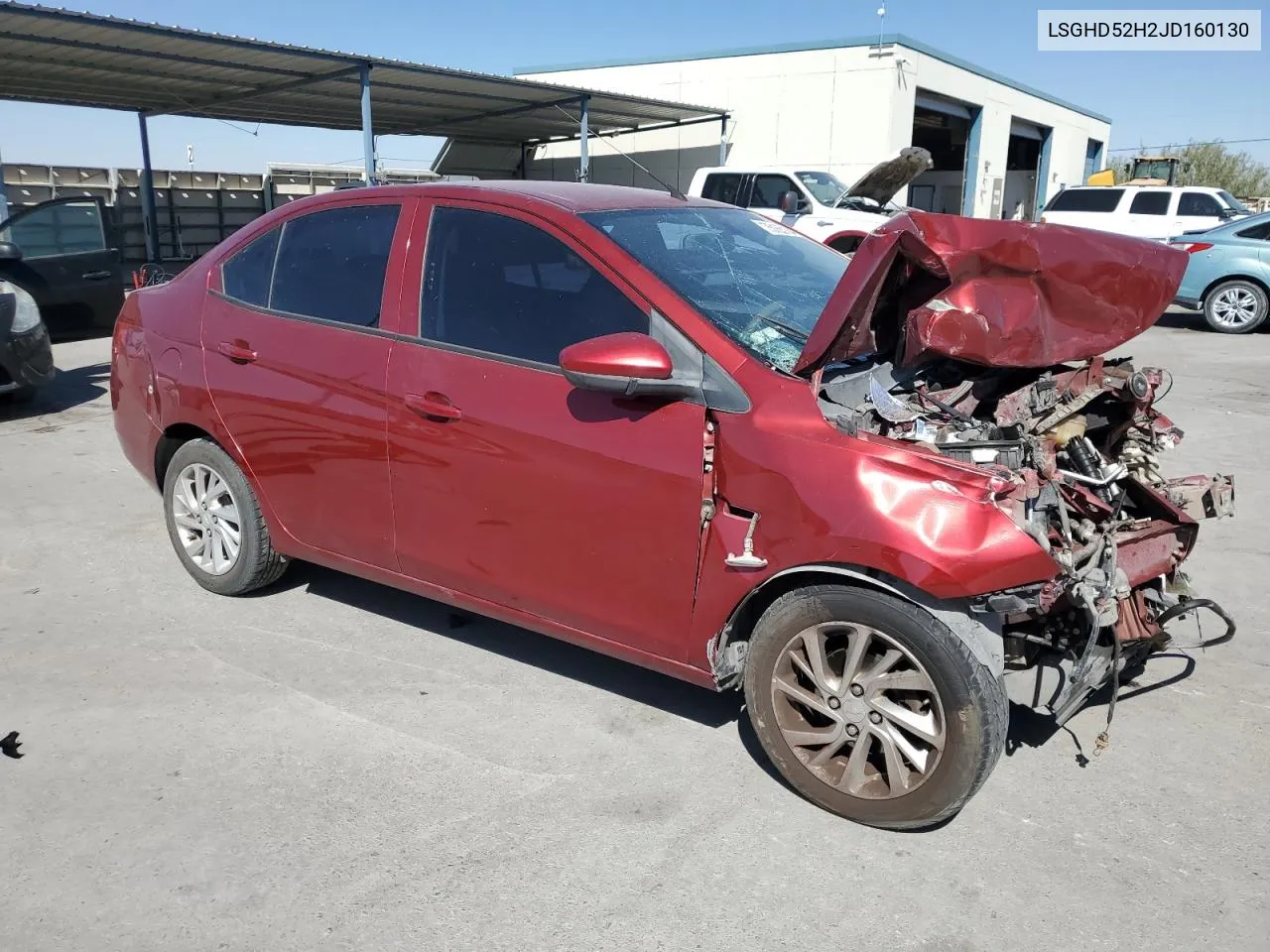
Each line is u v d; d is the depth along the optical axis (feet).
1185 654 13.33
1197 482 11.80
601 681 12.53
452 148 95.20
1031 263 10.24
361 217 12.64
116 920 8.38
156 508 19.16
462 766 10.64
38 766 10.57
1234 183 192.95
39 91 65.31
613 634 10.73
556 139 94.32
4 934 8.20
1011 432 10.00
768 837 9.50
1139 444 11.86
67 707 11.76
